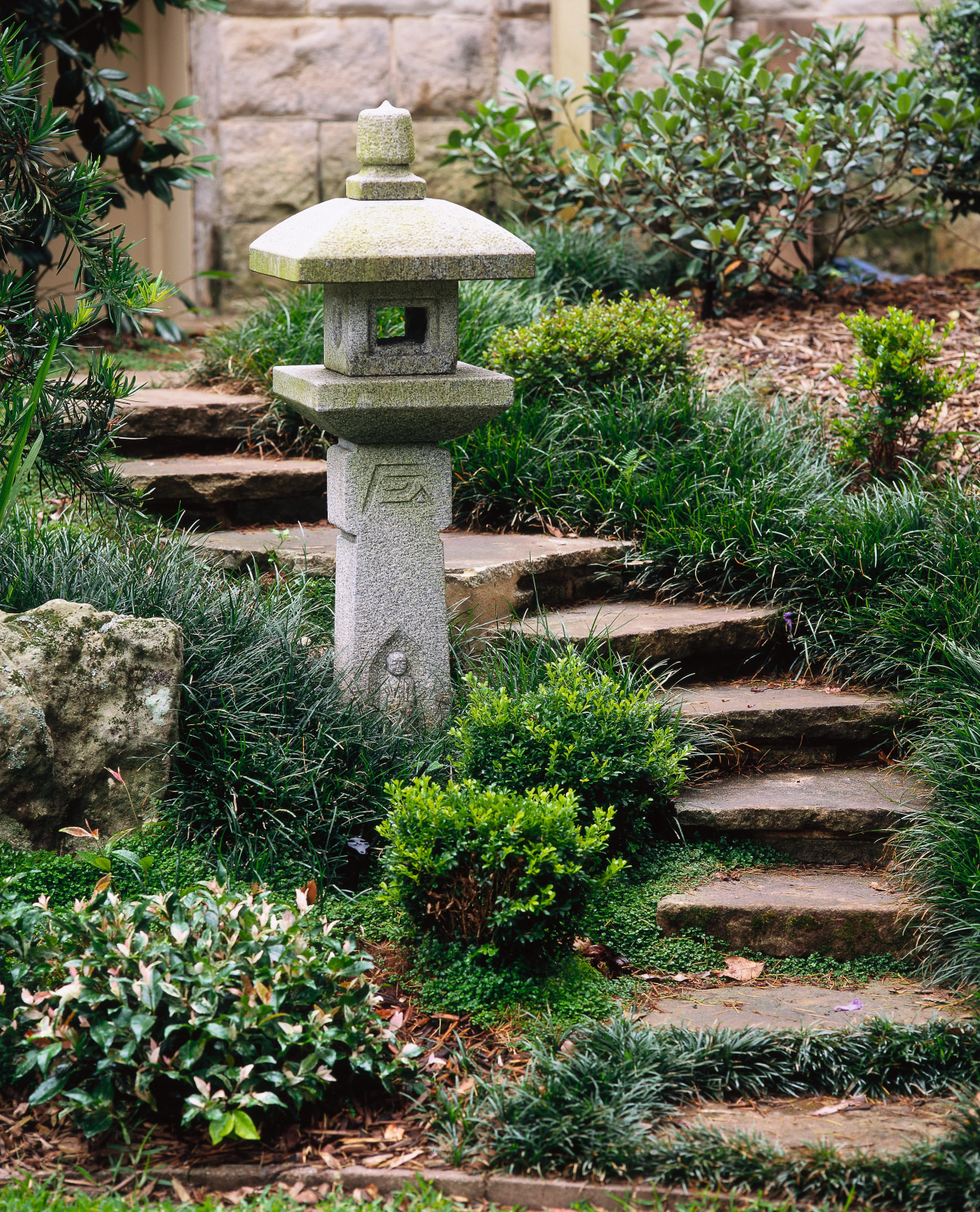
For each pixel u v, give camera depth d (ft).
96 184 14.55
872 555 16.20
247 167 26.84
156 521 17.95
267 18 26.40
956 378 18.19
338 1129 9.98
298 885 12.53
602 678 13.80
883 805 13.61
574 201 25.91
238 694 13.46
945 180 25.32
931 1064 10.38
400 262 12.50
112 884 12.00
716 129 24.66
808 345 22.81
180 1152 9.69
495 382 13.42
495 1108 9.84
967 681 14.26
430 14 27.30
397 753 13.79
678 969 12.16
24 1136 9.81
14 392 13.79
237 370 21.04
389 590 13.98
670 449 18.57
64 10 23.85
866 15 28.68
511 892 11.28
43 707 12.09
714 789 14.16
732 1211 8.86
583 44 27.50
